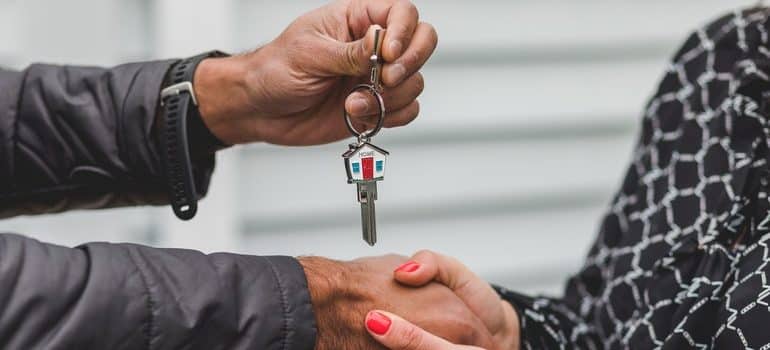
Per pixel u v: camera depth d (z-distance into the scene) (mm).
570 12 1930
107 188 1129
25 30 1664
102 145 1097
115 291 790
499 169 1955
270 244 1879
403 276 971
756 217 996
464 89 1896
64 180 1127
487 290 1054
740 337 928
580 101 1975
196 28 1732
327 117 1063
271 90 1020
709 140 1080
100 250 815
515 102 1932
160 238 1810
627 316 1122
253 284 854
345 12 961
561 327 1166
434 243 1952
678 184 1101
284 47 998
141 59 1748
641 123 1222
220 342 830
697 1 2014
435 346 911
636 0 1973
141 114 1078
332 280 917
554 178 1997
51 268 778
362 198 932
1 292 750
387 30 884
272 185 1850
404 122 979
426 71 1864
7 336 749
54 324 767
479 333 990
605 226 1231
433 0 1840
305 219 1887
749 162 1019
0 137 1106
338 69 953
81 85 1108
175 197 1093
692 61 1153
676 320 1001
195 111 1088
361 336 920
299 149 1853
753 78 1040
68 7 1678
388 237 1926
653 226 1115
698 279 997
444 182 1926
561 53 1943
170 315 804
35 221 1716
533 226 2012
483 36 1880
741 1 2027
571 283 1258
